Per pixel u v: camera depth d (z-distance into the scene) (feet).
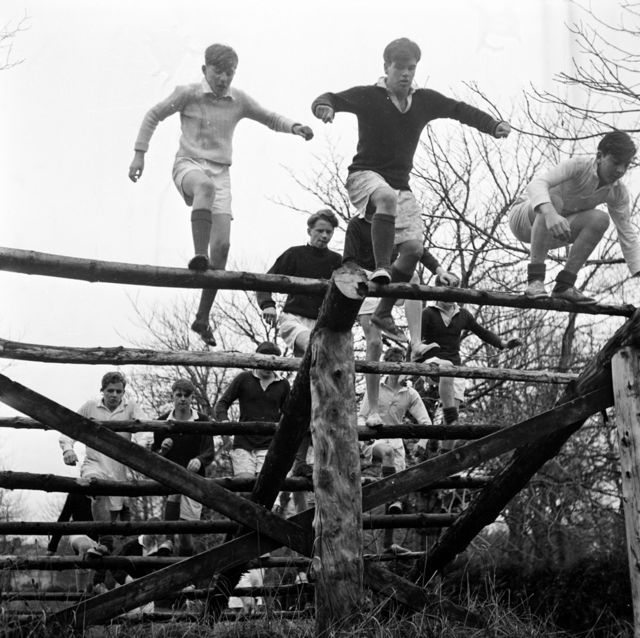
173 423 18.61
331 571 15.35
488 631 17.85
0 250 15.07
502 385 42.29
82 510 22.99
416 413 24.68
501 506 20.51
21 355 15.94
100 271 15.61
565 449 39.14
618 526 35.60
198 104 17.89
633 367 17.94
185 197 17.87
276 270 21.86
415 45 18.06
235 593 21.24
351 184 18.26
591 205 18.86
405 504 23.88
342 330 16.03
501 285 43.11
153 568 20.74
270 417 23.40
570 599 28.14
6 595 19.97
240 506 16.81
